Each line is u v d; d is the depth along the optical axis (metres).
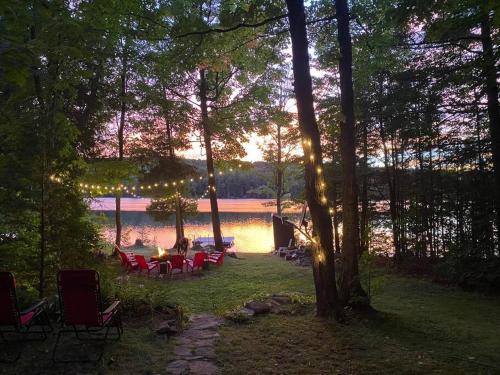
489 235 11.54
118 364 4.72
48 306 5.88
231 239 26.06
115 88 15.28
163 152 18.17
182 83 17.38
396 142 15.55
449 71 10.96
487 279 10.53
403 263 14.63
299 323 6.62
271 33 8.68
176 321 6.38
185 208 20.09
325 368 4.80
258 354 5.21
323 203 7.00
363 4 8.13
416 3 7.36
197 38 8.41
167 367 4.70
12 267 6.44
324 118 8.56
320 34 9.34
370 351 5.43
